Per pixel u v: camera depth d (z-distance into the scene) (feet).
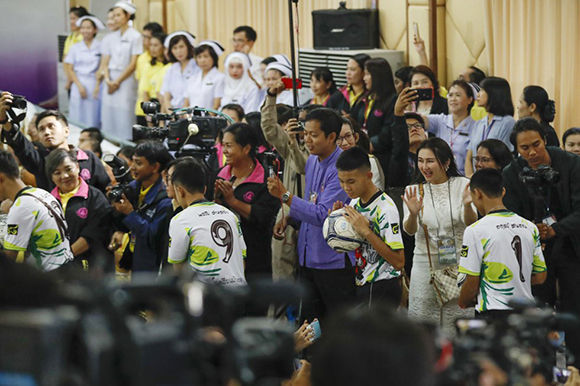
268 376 8.30
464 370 8.88
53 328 6.88
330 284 23.34
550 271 23.52
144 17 59.21
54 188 27.30
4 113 27.55
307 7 46.78
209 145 27.73
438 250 22.24
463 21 38.96
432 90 31.76
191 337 7.54
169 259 21.06
